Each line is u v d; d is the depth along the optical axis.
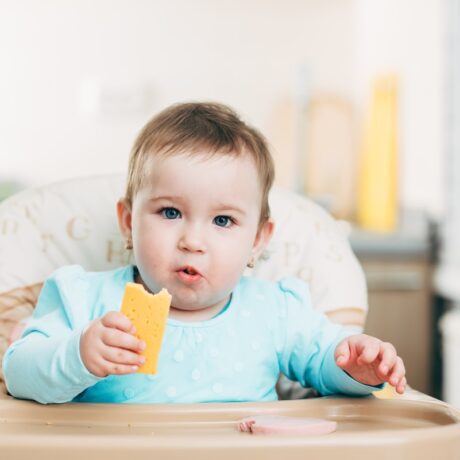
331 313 1.25
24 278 1.19
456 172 2.48
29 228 1.22
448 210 2.53
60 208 1.25
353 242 2.58
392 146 2.79
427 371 2.62
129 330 0.85
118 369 0.84
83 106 3.25
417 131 2.86
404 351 2.61
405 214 2.87
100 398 1.00
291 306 1.13
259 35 3.30
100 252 1.23
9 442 0.74
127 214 1.10
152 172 1.01
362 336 0.99
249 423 0.87
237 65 3.29
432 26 2.73
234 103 3.28
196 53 3.28
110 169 3.26
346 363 0.97
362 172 3.06
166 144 1.01
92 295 1.06
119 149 3.26
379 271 2.59
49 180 3.25
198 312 1.07
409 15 2.90
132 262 1.24
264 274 1.28
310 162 3.17
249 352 1.07
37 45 3.23
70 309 1.02
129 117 3.26
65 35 3.23
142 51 3.26
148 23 3.26
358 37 3.30
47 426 0.88
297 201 1.36
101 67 3.25
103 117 3.25
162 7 3.26
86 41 3.25
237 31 3.29
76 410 0.89
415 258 2.62
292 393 1.21
